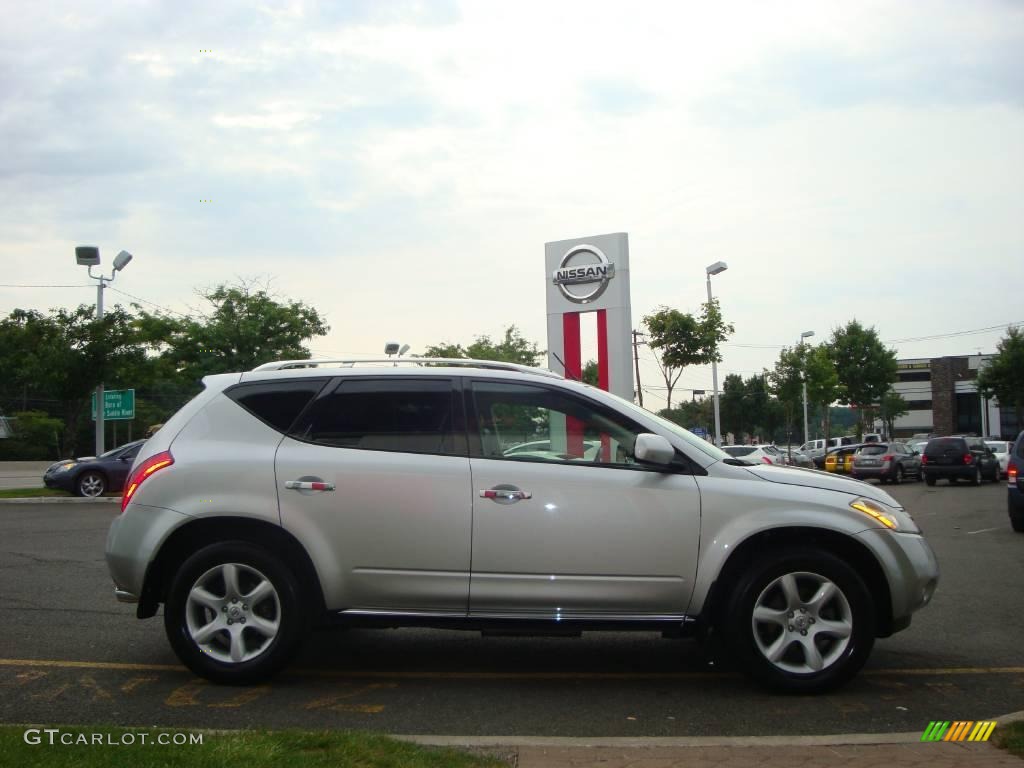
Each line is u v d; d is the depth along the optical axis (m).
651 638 6.89
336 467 5.40
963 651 6.46
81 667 5.82
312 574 5.35
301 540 5.33
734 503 5.35
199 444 5.53
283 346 37.31
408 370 5.70
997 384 52.28
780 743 4.37
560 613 5.32
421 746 4.18
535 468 5.41
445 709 5.04
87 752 3.89
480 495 5.34
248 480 5.39
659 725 4.79
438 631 7.05
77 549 11.78
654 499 5.35
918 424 88.25
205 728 4.61
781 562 5.25
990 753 4.23
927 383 88.25
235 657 5.32
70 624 7.12
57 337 26.41
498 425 5.55
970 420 77.94
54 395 26.86
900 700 5.25
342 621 5.38
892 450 34.16
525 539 5.30
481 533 5.32
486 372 5.70
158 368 28.48
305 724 4.74
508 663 6.09
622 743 4.37
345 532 5.35
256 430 5.55
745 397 80.12
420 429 5.53
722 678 5.73
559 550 5.30
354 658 6.20
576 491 5.35
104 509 19.06
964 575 10.01
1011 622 7.46
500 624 5.33
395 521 5.34
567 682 5.64
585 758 4.14
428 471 5.38
